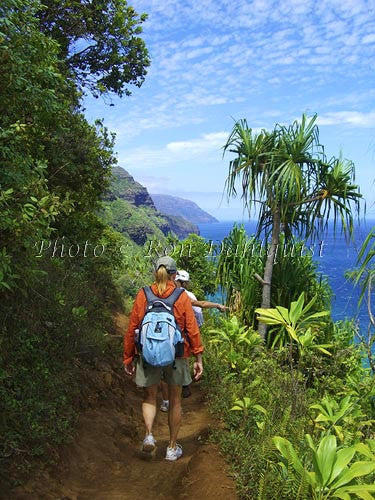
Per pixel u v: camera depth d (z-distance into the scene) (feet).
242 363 21.47
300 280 30.94
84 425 14.39
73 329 17.35
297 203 28.91
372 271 12.11
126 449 14.29
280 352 21.75
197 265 45.24
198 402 20.12
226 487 10.90
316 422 13.41
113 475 12.65
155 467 13.17
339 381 18.33
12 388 12.82
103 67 54.24
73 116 30.30
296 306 16.52
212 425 15.60
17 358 13.82
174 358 12.51
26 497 10.09
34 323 15.56
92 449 13.41
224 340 24.71
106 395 16.97
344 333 24.56
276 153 28.86
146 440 12.83
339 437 12.66
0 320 13.92
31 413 12.08
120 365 20.90
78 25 47.93
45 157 25.66
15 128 13.34
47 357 15.29
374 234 11.99
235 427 14.96
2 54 13.05
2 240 12.13
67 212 12.98
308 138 28.76
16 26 14.38
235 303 31.99
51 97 15.21
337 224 28.55
